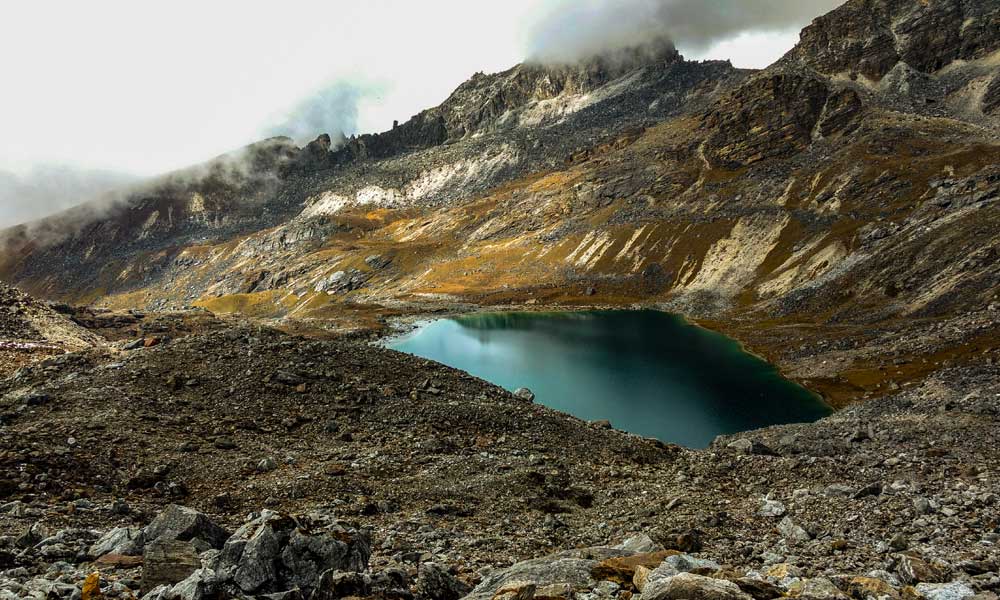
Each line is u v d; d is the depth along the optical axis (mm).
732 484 28562
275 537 11773
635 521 22172
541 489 26094
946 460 31781
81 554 13117
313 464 26234
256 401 33938
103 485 21078
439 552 17297
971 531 17562
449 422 35125
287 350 41500
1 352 59344
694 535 18922
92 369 35875
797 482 28156
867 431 45719
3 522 15781
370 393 37531
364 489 23938
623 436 39438
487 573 14852
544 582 12125
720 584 9008
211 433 28875
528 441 34156
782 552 17500
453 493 24469
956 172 176625
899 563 13727
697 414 77625
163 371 35906
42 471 20703
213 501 20953
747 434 54531
